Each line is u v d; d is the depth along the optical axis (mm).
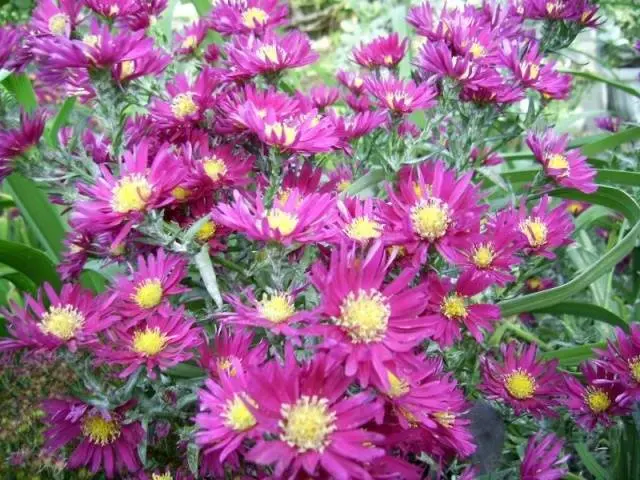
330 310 160
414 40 427
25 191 329
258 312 177
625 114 520
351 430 150
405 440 174
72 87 260
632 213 301
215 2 303
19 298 352
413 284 206
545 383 245
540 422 267
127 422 205
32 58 250
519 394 242
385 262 188
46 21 262
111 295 210
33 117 222
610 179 324
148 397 228
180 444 208
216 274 229
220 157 233
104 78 223
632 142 419
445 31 271
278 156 216
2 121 236
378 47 305
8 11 564
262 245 210
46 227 339
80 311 207
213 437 159
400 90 262
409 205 199
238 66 250
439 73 254
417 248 193
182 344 199
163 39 314
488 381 244
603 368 247
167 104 247
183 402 207
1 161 219
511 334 333
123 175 203
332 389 155
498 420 241
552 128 302
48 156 223
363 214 203
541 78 274
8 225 421
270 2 289
